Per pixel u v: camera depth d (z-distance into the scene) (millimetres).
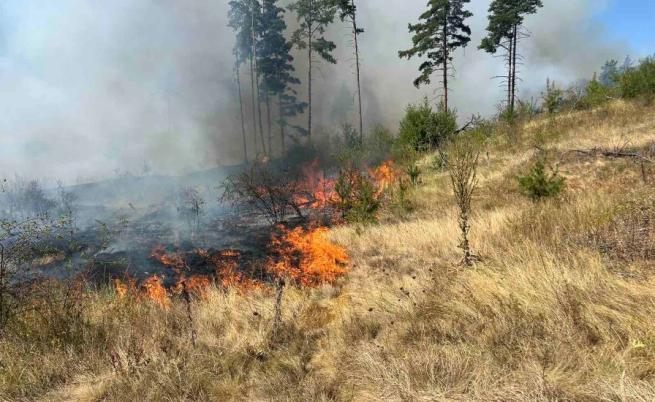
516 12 27281
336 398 2924
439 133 16906
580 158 10570
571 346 2865
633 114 12672
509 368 2787
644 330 2795
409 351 3299
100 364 3682
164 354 3729
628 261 4090
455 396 2615
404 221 10219
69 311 4434
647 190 6223
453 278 4758
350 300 4965
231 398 3096
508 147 13773
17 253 4516
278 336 4023
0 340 4027
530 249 4926
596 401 2250
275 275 6898
